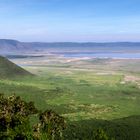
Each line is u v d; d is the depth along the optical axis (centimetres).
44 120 9369
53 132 9262
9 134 7844
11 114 8362
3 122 8119
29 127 8231
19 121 8200
